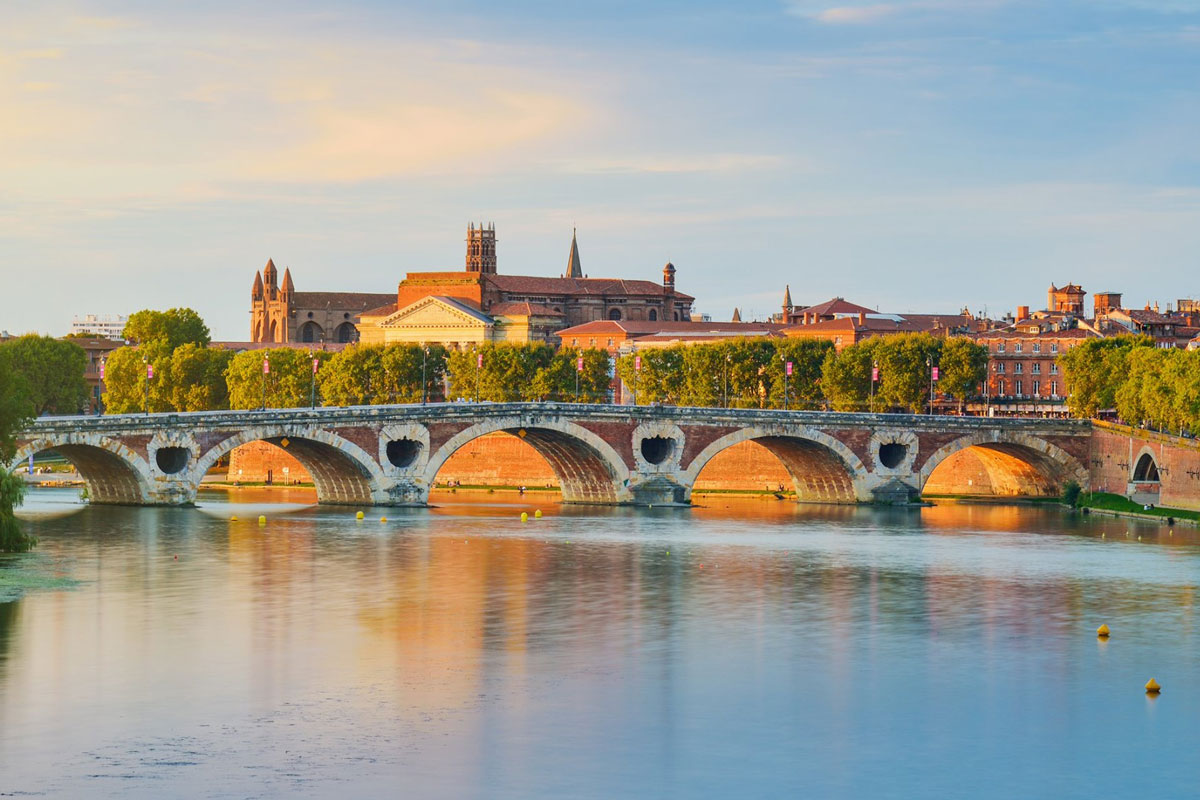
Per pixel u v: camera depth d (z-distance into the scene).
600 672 144.50
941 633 164.25
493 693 136.75
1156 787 115.25
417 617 168.50
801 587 191.88
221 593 181.12
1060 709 134.38
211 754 119.19
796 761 119.69
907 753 122.00
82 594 178.75
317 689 137.12
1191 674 147.00
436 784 113.50
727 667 147.12
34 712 129.25
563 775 115.69
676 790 113.12
